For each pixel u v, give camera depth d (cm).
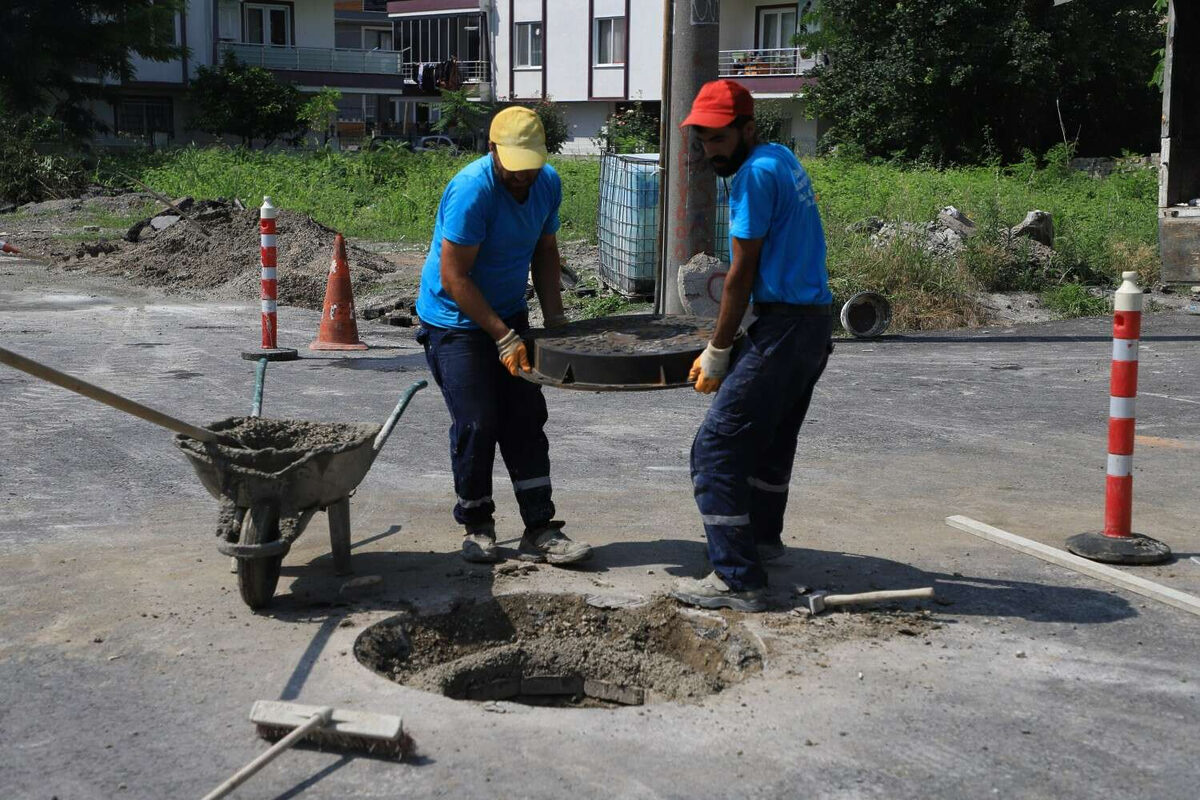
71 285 1488
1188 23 1192
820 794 302
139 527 529
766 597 436
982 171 2548
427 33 5347
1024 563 495
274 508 414
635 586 453
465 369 467
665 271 1140
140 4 3634
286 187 2525
